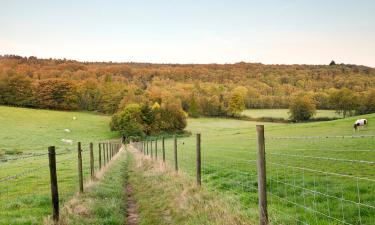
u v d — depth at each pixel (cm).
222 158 2706
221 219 893
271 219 853
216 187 1480
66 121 12594
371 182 1327
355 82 19225
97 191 1465
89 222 1024
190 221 959
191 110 16450
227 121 15275
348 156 2411
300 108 14438
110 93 15550
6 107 14188
